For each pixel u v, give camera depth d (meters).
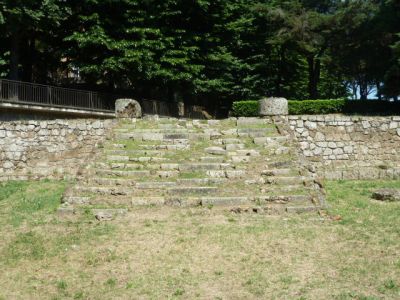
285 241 7.56
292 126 14.30
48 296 5.97
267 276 6.35
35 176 13.45
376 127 14.36
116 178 10.29
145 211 9.09
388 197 10.11
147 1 23.86
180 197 9.44
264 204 9.25
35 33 24.62
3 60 23.47
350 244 7.42
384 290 5.81
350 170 12.89
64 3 23.03
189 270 6.59
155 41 23.69
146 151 11.59
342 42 29.17
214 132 12.92
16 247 7.57
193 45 26.36
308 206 9.11
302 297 5.70
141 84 26.48
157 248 7.37
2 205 10.45
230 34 29.16
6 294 6.05
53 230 8.28
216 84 27.02
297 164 10.90
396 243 7.39
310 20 29.22
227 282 6.21
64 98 22.02
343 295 5.70
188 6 25.83
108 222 8.58
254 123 13.87
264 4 30.11
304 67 36.34
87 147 14.18
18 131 14.22
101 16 23.67
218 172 10.41
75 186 10.02
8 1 19.77
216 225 8.31
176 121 14.07
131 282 6.26
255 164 10.92
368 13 28.17
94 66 22.98
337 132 14.34
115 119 14.38
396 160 14.16
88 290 6.09
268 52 32.19
